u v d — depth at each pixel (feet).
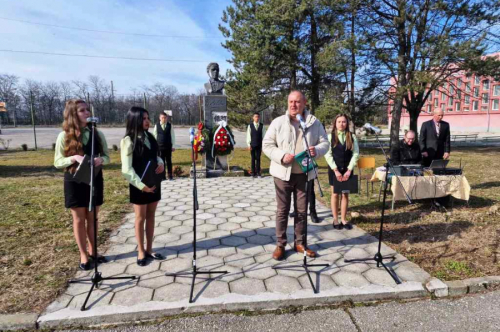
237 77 60.80
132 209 18.19
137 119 10.26
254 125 28.48
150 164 10.35
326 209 18.26
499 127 115.34
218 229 14.84
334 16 46.75
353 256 11.81
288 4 43.91
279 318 8.41
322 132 11.62
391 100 54.90
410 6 42.96
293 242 13.30
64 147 10.05
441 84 43.52
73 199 10.20
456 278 10.11
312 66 52.80
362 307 8.89
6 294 9.23
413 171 17.47
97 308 8.54
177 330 7.93
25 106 193.06
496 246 12.64
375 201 19.93
